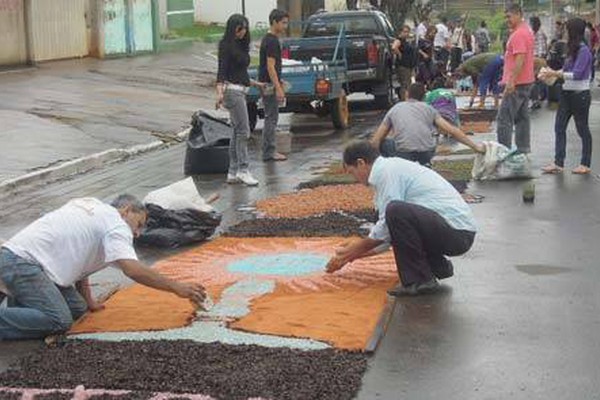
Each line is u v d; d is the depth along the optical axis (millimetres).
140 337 5570
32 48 25344
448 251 6398
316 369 4934
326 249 7770
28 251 5617
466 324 5746
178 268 7262
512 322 5773
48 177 12617
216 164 12539
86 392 4652
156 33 31000
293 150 14914
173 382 4777
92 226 5695
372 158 6445
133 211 5980
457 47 31609
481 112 19516
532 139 14961
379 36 20812
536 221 8750
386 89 21172
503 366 5047
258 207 9797
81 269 5754
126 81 23859
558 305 6102
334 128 18125
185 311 6062
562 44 19219
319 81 16672
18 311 5570
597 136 15336
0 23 24234
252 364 5016
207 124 12656
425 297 6336
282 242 8102
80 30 27656
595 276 6793
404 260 6336
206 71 27734
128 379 4836
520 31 11570
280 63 13156
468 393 4691
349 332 5547
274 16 12875
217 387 4695
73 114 17891
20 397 4637
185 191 8383
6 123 16156
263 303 6211
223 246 8031
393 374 4953
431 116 9422
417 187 6410
